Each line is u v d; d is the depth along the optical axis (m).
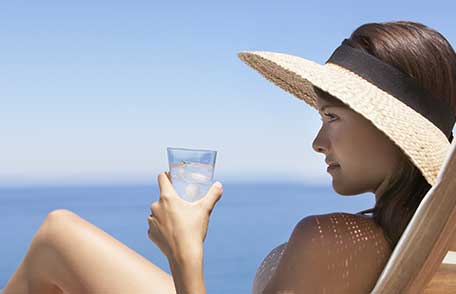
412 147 1.45
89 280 2.00
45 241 2.03
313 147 1.62
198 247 1.44
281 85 2.19
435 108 1.56
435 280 1.35
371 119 1.46
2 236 43.59
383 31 1.58
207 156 1.54
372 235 1.46
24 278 2.06
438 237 1.23
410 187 1.50
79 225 2.04
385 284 1.28
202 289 1.41
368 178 1.55
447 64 1.57
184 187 1.52
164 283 2.04
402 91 1.53
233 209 48.62
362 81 1.55
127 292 2.00
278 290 1.43
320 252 1.42
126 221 47.50
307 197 48.69
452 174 1.19
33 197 53.88
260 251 33.28
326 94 1.57
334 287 1.42
